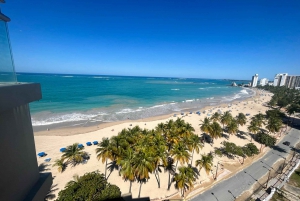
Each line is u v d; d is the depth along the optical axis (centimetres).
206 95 14750
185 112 8225
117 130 5297
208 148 4519
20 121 534
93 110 7362
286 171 3616
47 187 680
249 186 3123
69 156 3266
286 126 6538
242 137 5462
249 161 3991
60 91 11731
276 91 17738
